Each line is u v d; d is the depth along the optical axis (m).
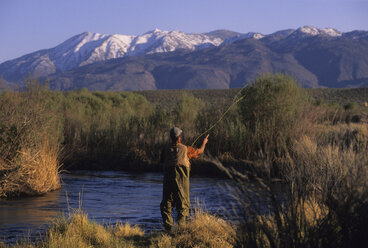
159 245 5.95
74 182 14.59
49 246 5.71
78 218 6.87
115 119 23.58
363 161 4.60
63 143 19.69
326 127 16.47
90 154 19.73
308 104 18.81
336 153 6.21
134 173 17.69
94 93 45.97
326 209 4.83
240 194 4.63
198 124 20.34
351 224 4.11
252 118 18.11
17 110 12.70
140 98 47.78
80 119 22.97
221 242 5.75
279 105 17.34
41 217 8.51
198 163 16.73
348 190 4.26
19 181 11.52
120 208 9.88
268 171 4.57
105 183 14.50
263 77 18.78
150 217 8.86
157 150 19.66
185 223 7.05
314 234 4.26
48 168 12.38
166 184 7.53
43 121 13.17
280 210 4.50
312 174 5.75
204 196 11.01
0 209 9.45
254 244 4.46
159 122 22.38
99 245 6.14
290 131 15.91
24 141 12.05
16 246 5.97
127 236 6.80
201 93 112.12
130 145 20.31
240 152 16.97
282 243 4.30
